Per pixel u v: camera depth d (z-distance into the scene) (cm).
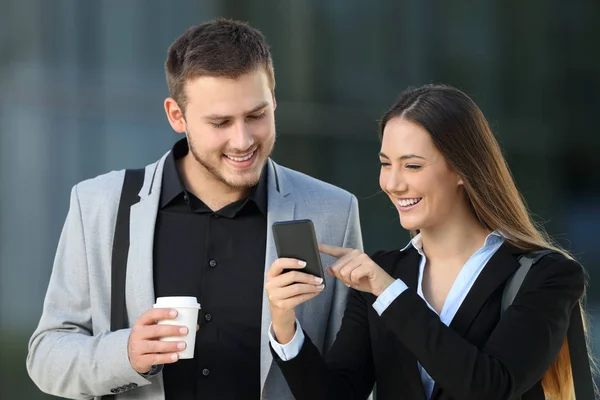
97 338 363
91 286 382
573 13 1100
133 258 378
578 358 348
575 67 1102
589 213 1116
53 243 739
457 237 354
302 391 346
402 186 344
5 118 720
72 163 751
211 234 386
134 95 782
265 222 391
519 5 1054
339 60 918
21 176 726
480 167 347
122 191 391
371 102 938
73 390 365
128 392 369
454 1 999
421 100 346
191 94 362
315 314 389
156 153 793
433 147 341
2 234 714
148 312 335
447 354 319
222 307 378
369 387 364
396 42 955
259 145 366
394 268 365
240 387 372
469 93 1012
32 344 382
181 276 382
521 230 353
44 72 740
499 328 330
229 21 372
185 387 369
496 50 1038
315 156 902
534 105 1073
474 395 317
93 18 764
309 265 336
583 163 1112
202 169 382
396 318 328
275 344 347
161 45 798
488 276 344
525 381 323
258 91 360
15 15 729
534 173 1076
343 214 403
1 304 713
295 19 889
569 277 340
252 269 383
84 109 756
